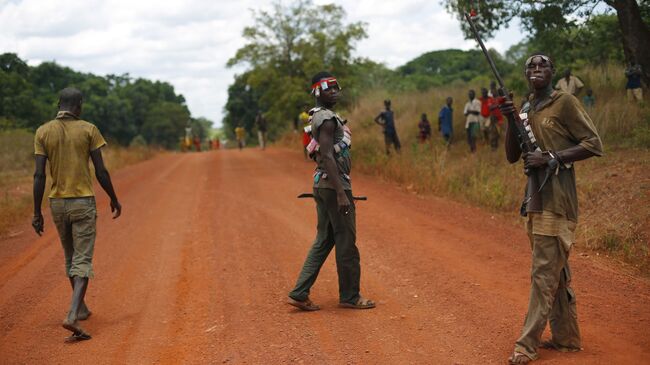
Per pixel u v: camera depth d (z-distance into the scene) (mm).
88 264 5176
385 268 6574
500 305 5223
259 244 7867
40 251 8055
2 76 29953
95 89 61438
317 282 6227
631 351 4152
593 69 16172
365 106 22266
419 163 13180
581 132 3975
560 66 15875
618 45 16328
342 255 5301
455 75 30812
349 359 4297
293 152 23828
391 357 4297
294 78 22766
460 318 4980
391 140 15094
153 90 75438
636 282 5840
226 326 5086
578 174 9828
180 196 12422
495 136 13641
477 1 14039
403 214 9438
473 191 10562
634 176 8992
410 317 5078
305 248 7555
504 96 4211
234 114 60688
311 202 10734
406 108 20297
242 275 6566
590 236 7336
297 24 23125
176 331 5051
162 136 69688
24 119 30281
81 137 5246
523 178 10641
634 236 7086
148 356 4543
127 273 6844
